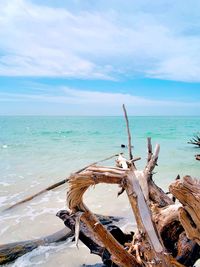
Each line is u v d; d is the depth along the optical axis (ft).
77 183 10.00
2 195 33.76
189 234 9.18
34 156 70.54
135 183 10.35
